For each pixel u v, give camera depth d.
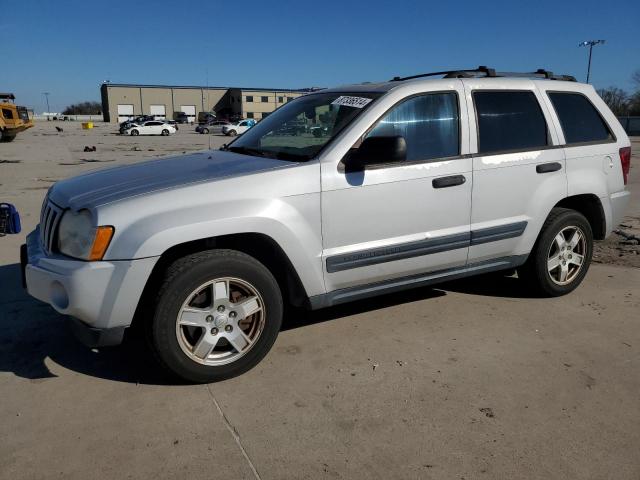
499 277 5.38
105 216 3.01
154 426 2.91
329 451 2.71
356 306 4.61
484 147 4.17
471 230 4.13
